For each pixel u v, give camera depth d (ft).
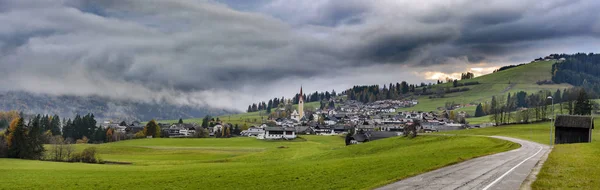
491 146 288.92
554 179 124.67
